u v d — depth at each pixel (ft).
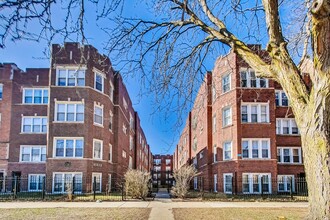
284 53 19.02
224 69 80.38
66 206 49.78
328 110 16.51
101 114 85.46
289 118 91.35
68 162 76.89
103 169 84.38
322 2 15.43
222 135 84.48
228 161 80.84
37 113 92.63
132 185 64.64
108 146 88.74
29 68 94.79
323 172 16.35
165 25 24.47
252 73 78.89
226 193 78.89
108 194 74.08
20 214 38.99
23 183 88.94
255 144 78.28
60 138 77.77
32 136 91.66
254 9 24.95
